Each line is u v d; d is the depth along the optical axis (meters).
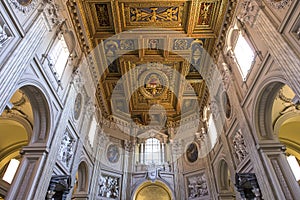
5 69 6.43
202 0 12.05
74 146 12.95
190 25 13.45
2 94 6.20
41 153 9.15
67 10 11.46
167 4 12.48
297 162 17.00
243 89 10.98
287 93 10.05
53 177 9.78
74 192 15.12
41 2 8.93
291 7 6.89
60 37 10.56
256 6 9.09
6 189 15.14
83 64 13.78
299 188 7.98
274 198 8.08
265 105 9.71
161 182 17.41
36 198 8.27
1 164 15.36
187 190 17.17
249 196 10.40
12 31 6.99
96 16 13.05
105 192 16.52
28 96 9.42
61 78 11.09
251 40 9.95
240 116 11.00
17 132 14.93
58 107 10.68
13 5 7.12
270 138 9.46
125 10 12.78
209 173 16.34
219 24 13.20
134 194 17.03
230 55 12.51
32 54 7.92
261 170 8.91
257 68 9.53
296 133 14.23
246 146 10.38
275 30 7.79
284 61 7.27
